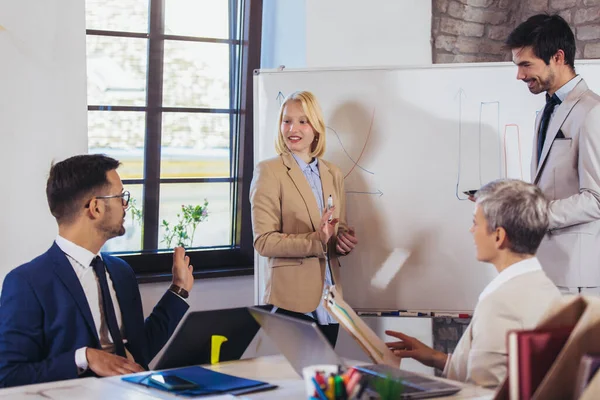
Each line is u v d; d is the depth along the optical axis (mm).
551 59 2881
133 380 1765
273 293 2967
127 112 3609
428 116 3285
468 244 3264
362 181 3301
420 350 2098
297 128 3057
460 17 3996
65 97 3111
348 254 3277
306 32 3629
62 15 3088
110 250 3592
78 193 2195
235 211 3930
